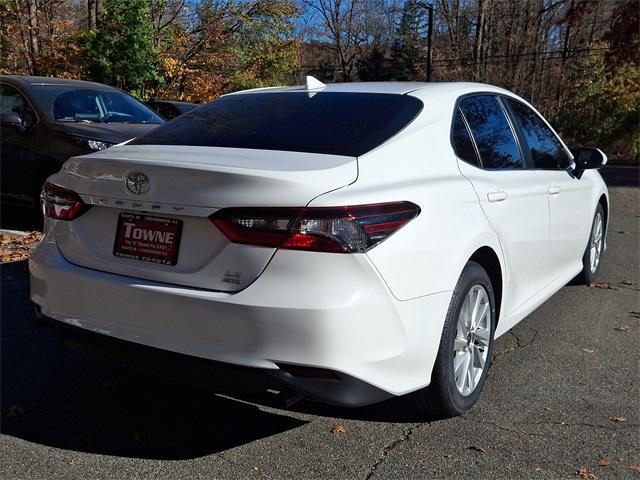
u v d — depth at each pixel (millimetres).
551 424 3455
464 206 3434
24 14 20469
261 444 3213
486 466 3039
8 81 7840
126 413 3516
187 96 22828
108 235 3137
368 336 2793
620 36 19953
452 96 3896
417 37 58719
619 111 28375
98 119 7754
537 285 4605
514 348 4559
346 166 2988
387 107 3600
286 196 2746
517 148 4418
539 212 4359
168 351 2887
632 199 13195
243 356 2750
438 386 3260
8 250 6516
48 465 2996
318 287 2701
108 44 17297
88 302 3105
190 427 3377
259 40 25844
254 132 3447
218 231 2822
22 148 7371
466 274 3379
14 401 3607
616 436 3338
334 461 3062
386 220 2877
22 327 4656
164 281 2928
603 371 4180
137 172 3000
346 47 57625
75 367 4070
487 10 46219
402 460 3078
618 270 6863
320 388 2760
